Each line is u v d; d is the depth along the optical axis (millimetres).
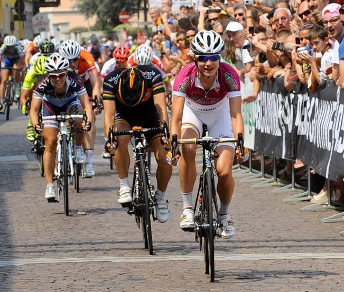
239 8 30766
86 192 25438
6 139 40812
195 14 39438
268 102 25891
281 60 24891
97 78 28172
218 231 15555
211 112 15883
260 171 28125
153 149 17766
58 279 14422
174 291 13500
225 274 14695
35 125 21922
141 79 17312
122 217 21062
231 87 15398
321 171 21328
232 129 16047
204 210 14641
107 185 26859
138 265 15547
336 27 20750
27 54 44531
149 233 16547
